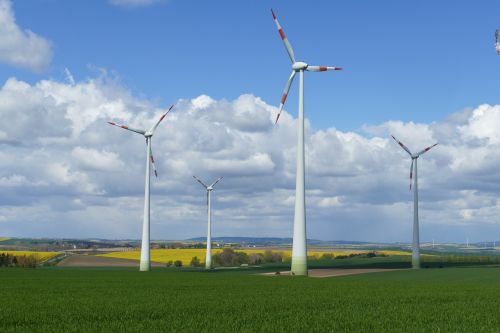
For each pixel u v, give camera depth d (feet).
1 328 53.52
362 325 57.21
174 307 72.79
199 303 78.54
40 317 62.08
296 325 55.72
